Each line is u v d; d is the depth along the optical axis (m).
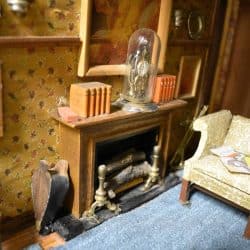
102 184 1.99
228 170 2.07
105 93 1.84
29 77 1.67
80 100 1.77
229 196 2.04
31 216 1.96
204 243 1.90
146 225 2.01
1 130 1.60
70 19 1.73
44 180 1.81
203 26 2.68
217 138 2.39
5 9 1.45
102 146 2.21
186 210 2.22
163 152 2.48
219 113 2.45
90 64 1.91
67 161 1.93
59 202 1.86
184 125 2.93
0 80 1.54
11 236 1.81
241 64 2.90
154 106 2.13
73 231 1.85
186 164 2.23
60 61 1.78
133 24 2.07
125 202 2.20
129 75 2.09
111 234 1.90
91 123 1.75
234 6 2.83
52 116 1.81
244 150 2.36
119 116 1.89
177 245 1.86
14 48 1.56
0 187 1.74
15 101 1.66
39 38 1.60
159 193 2.39
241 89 2.96
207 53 2.88
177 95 2.70
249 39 2.80
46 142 1.89
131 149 2.35
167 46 2.40
